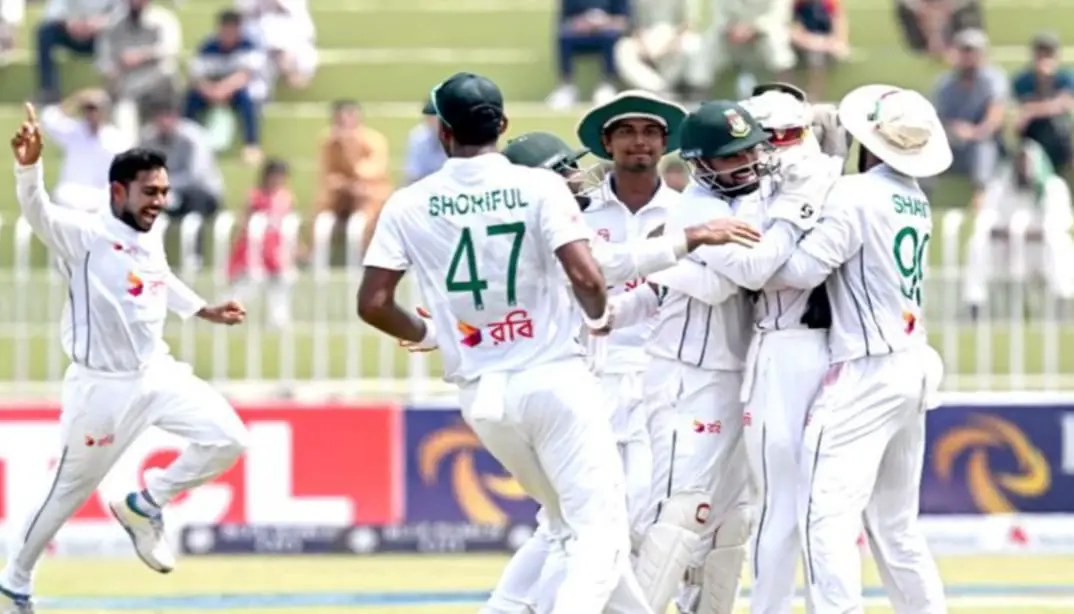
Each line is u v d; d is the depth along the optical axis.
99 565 50.00
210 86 67.62
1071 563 50.00
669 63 68.06
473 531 52.50
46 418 51.97
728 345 33.12
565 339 29.77
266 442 52.41
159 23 67.94
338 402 52.59
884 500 32.88
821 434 31.72
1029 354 56.22
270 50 70.88
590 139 34.47
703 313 33.03
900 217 31.84
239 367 57.44
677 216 32.41
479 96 29.59
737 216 31.92
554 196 29.34
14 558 37.44
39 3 76.62
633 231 34.12
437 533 52.50
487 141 29.80
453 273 29.55
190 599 43.59
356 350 57.38
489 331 29.61
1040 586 45.47
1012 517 52.34
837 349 31.98
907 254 31.91
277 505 52.41
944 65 69.75
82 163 63.75
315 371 57.25
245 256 57.31
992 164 64.62
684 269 32.06
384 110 69.81
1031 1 73.75
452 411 52.66
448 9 74.69
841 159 33.03
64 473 37.19
